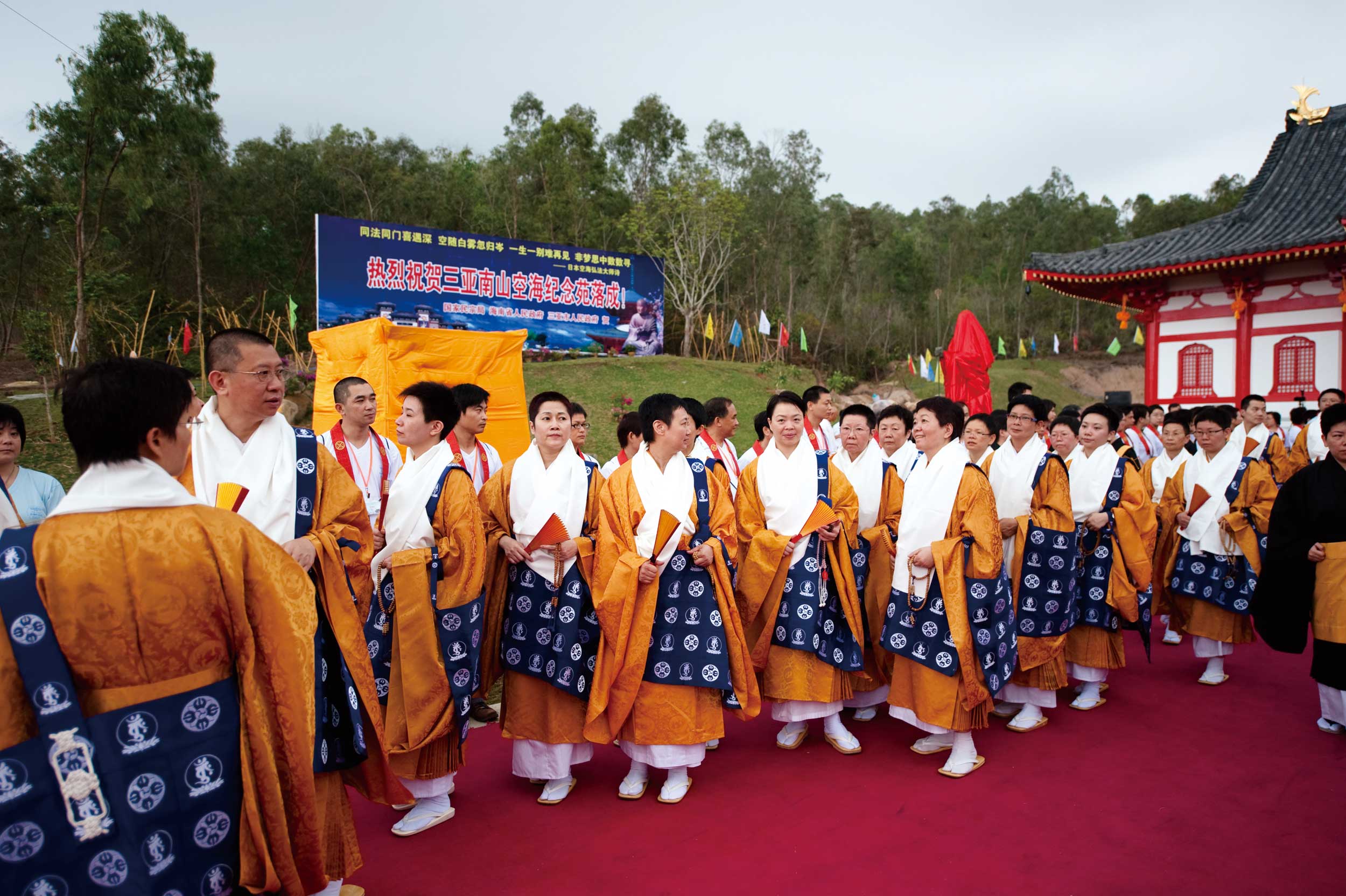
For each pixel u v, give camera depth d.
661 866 3.21
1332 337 15.03
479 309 20.03
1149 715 4.98
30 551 1.81
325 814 2.63
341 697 2.62
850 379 28.38
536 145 30.22
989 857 3.23
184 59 16.70
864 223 42.47
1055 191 60.88
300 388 15.63
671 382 21.16
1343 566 4.37
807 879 3.09
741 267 34.84
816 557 4.38
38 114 16.17
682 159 31.66
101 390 1.90
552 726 3.82
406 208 28.25
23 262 25.59
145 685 1.93
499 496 4.07
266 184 27.23
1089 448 5.34
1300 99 18.81
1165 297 17.06
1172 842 3.33
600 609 3.74
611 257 21.95
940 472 4.20
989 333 45.81
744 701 3.99
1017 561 4.84
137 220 21.97
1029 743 4.55
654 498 3.90
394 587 3.64
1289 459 7.82
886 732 4.83
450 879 3.14
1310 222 15.85
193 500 2.05
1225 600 5.48
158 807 1.92
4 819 1.73
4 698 1.75
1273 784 3.89
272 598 2.12
